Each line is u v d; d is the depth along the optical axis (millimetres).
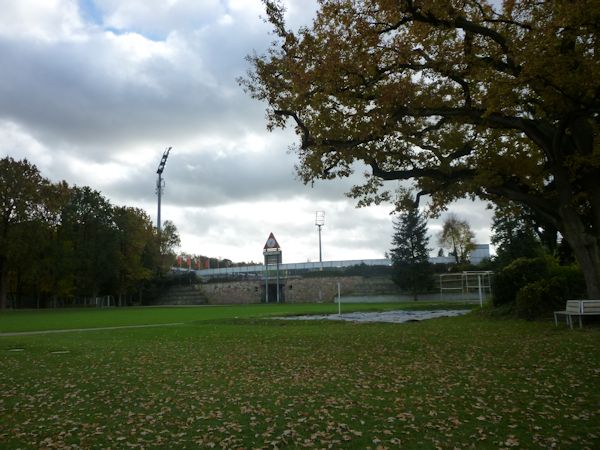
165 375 12172
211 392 10000
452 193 23531
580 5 13484
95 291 82625
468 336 17484
